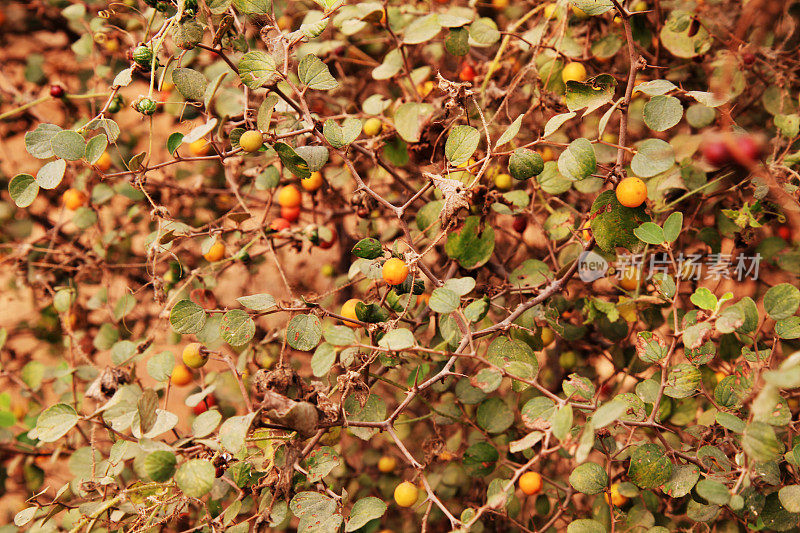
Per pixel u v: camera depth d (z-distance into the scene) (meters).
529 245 0.97
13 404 0.98
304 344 0.83
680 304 0.95
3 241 1.01
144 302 1.02
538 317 0.89
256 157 0.93
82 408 0.95
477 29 0.90
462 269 0.93
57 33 1.10
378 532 0.95
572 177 0.81
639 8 0.93
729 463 0.83
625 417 0.85
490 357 0.85
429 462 0.92
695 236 0.95
